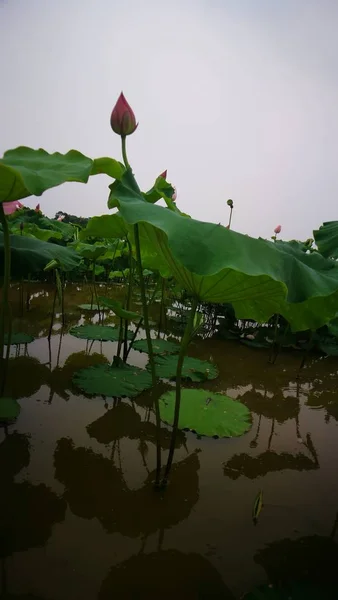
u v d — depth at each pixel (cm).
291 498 142
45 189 132
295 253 194
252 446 180
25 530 117
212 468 159
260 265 112
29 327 369
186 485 146
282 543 119
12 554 108
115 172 178
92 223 252
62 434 175
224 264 107
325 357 352
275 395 250
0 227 293
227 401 219
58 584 99
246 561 111
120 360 261
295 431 200
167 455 166
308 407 233
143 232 168
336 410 232
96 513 127
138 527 122
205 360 316
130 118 161
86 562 107
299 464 167
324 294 122
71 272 702
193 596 99
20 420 185
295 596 98
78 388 226
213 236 115
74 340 337
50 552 109
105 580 101
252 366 309
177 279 138
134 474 150
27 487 137
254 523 127
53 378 241
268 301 166
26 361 270
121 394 215
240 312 193
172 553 112
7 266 178
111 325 414
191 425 188
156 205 136
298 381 280
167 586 101
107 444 170
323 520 131
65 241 787
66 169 149
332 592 100
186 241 112
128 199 146
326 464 169
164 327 436
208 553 113
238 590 101
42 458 155
